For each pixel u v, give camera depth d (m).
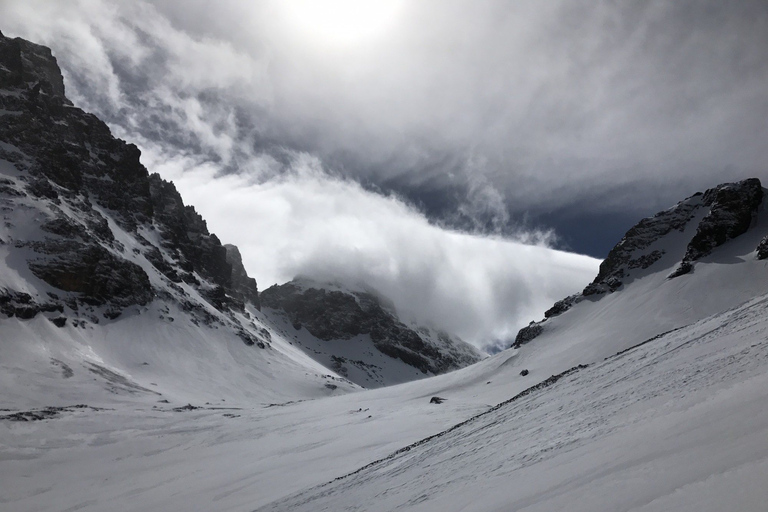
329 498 20.80
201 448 56.00
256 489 32.97
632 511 6.17
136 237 180.62
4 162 143.62
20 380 81.19
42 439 56.94
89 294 127.00
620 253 119.50
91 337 114.25
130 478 46.06
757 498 4.85
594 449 11.02
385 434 43.28
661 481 6.83
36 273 118.31
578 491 8.15
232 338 158.38
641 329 81.31
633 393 16.30
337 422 59.56
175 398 96.06
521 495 9.75
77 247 130.25
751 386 9.91
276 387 137.12
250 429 63.53
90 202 168.62
